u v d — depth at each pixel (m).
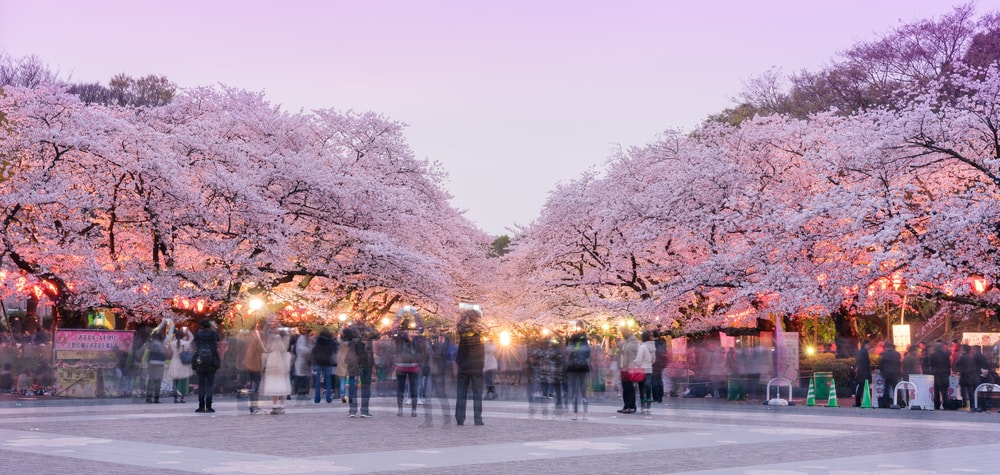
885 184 32.44
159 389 28.69
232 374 33.06
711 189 37.91
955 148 33.12
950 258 30.78
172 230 37.09
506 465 13.15
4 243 34.16
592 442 16.75
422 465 13.06
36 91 37.22
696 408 28.64
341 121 47.78
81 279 35.03
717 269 36.00
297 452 14.71
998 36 50.00
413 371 22.86
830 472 12.40
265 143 43.88
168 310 35.66
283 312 42.56
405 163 49.12
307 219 42.53
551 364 24.11
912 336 47.31
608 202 42.50
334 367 28.70
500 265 55.81
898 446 16.27
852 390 32.72
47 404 27.52
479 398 20.69
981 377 28.12
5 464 12.84
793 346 32.44
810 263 34.34
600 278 43.25
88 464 12.88
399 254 41.09
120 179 36.06
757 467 13.01
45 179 35.06
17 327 44.94
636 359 24.77
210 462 13.24
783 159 39.22
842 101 55.53
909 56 52.75
